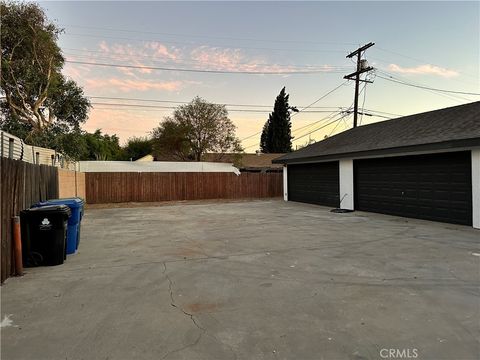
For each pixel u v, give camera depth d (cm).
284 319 329
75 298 395
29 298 396
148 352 268
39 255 538
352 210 1362
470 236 775
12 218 493
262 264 543
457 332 296
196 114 3061
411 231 852
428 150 972
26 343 284
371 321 322
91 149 3991
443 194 1005
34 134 1992
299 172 1836
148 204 1831
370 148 1201
